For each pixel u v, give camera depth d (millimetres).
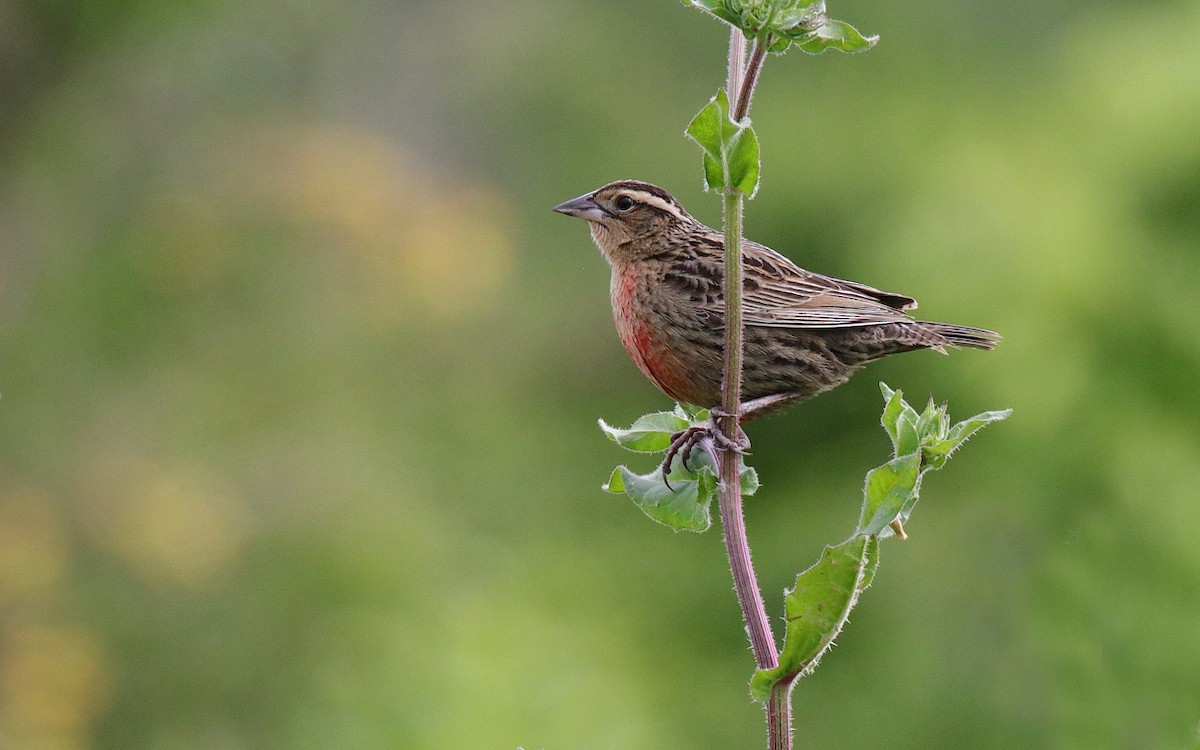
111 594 15172
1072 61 14453
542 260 21844
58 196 16031
